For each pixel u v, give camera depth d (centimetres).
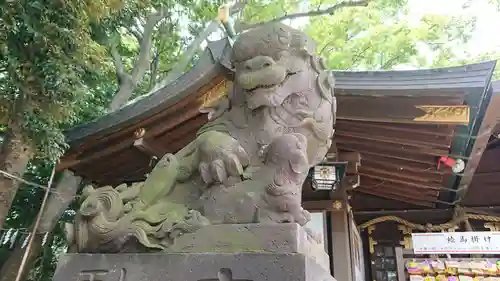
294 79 233
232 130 239
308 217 215
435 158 496
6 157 420
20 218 706
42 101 390
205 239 200
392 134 463
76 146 513
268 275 179
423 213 669
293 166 206
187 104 461
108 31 644
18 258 567
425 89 396
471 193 645
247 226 197
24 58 367
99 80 707
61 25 369
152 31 907
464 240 526
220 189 213
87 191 240
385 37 902
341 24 927
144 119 480
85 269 210
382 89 407
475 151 466
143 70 836
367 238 677
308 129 233
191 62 1059
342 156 510
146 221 215
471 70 389
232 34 647
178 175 234
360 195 695
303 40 239
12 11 342
